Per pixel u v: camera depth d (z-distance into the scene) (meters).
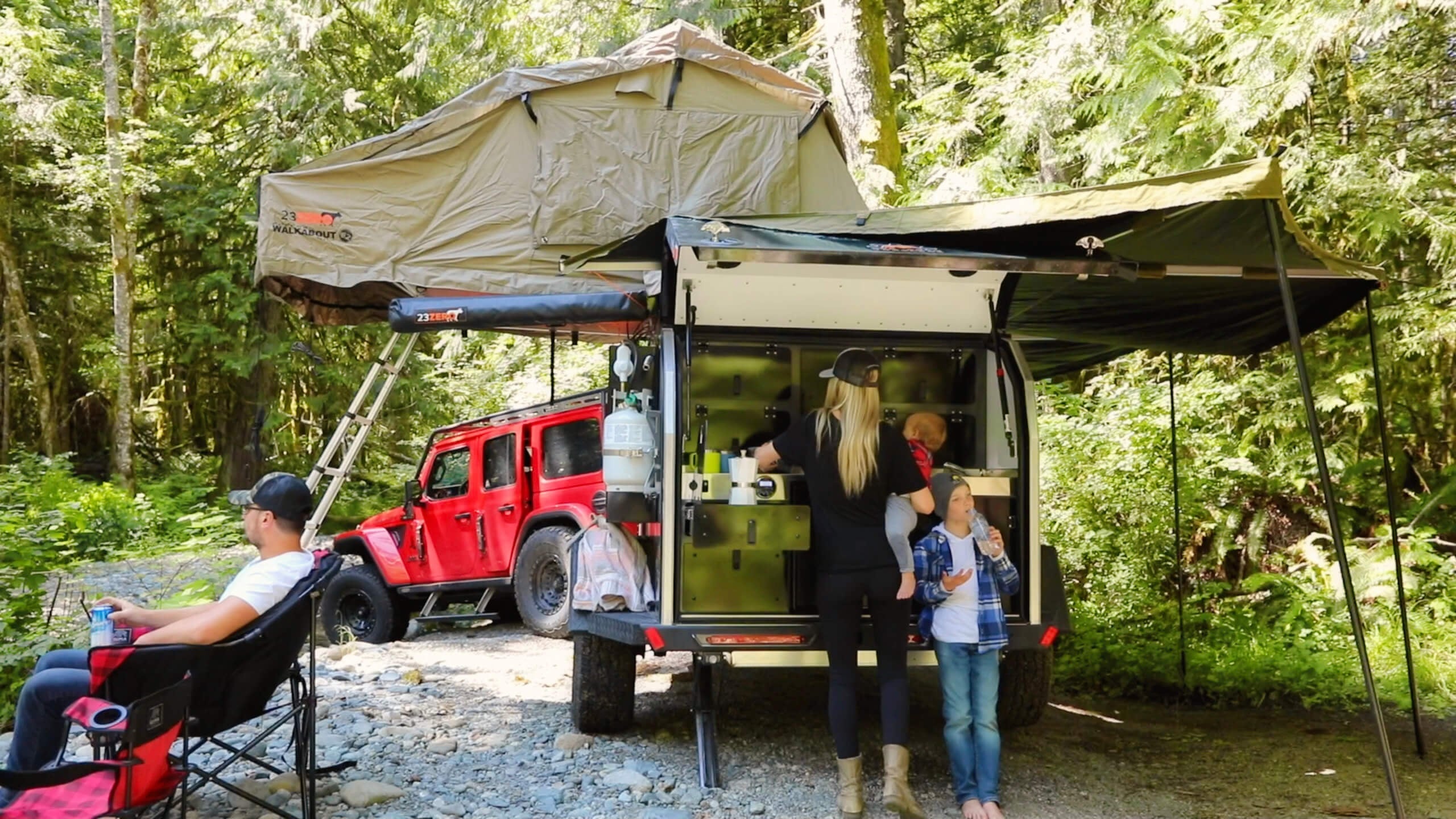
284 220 6.90
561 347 13.33
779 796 4.88
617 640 5.20
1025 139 10.20
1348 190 8.64
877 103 10.86
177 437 24.80
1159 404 8.51
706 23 13.10
